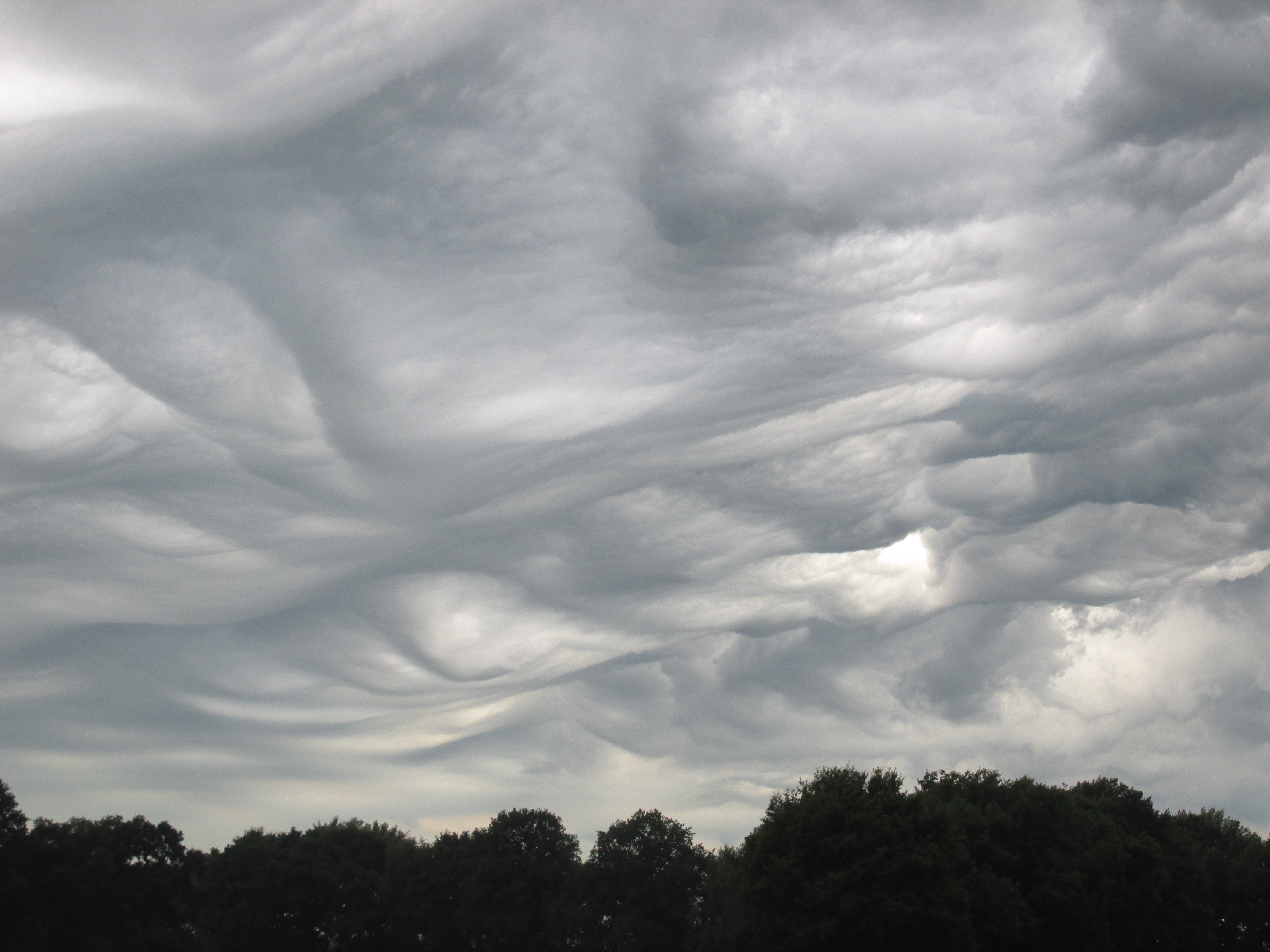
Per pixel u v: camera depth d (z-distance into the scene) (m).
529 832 147.62
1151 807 116.69
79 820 120.44
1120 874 98.62
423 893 147.25
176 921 122.94
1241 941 119.12
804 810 79.88
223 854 154.00
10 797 111.56
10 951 101.38
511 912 139.75
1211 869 123.62
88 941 110.62
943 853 80.06
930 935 76.25
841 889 74.62
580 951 138.00
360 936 153.75
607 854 134.75
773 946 77.94
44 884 108.88
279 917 151.25
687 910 129.75
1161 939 103.50
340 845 161.50
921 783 104.06
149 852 121.69
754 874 80.75
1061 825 94.44
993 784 99.38
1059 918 90.12
